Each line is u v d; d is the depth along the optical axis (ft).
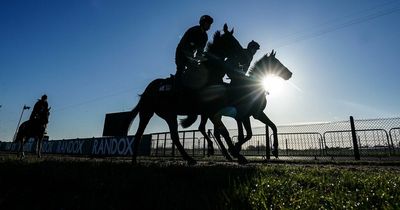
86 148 63.31
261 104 22.84
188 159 20.84
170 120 21.03
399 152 33.50
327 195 7.68
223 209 5.79
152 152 49.08
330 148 37.17
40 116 34.14
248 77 21.85
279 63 24.06
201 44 19.71
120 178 9.81
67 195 7.17
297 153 40.01
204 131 26.71
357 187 9.13
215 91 19.79
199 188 8.61
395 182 9.53
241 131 23.21
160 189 7.82
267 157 37.78
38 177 9.61
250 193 7.19
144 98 21.56
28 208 6.04
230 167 14.98
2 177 9.73
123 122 22.63
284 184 9.00
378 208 6.39
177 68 19.71
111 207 5.95
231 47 20.80
